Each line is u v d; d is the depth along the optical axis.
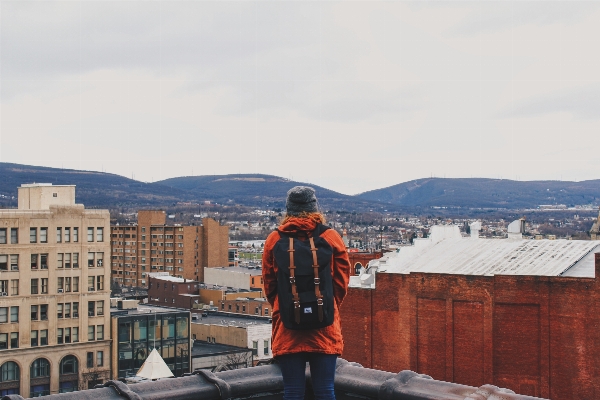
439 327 42.12
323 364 6.52
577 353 36.50
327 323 6.26
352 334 47.09
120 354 101.00
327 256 6.31
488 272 41.41
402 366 43.94
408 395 7.11
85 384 100.50
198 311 144.38
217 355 101.12
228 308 150.50
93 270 103.38
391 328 44.88
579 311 36.44
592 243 43.25
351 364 8.14
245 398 7.54
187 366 101.25
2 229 97.31
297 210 6.66
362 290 46.53
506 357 38.91
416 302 43.34
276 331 6.65
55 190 113.62
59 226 101.12
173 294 163.88
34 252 99.12
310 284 6.24
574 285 36.62
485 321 39.78
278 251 6.35
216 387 7.33
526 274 39.22
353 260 69.25
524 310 38.47
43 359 98.50
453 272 42.53
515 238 50.72
